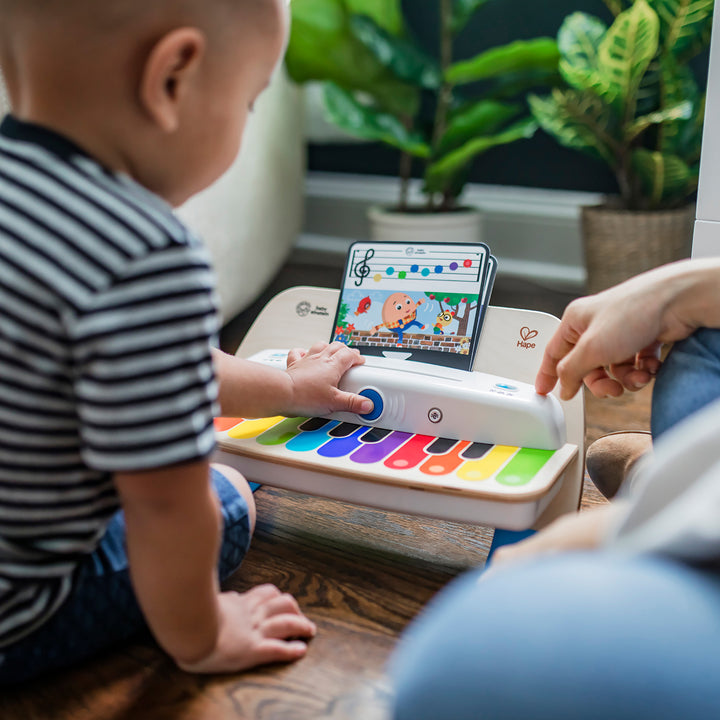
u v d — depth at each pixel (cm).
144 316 45
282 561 75
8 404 48
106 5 45
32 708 56
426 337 81
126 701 57
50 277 45
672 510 32
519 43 162
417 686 30
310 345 89
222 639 57
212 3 47
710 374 59
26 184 46
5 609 52
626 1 177
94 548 57
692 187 160
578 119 158
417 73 174
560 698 27
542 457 69
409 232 180
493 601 31
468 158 174
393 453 72
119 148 49
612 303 63
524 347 78
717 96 100
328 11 165
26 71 47
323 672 59
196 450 47
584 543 41
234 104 51
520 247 199
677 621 28
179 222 49
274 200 167
